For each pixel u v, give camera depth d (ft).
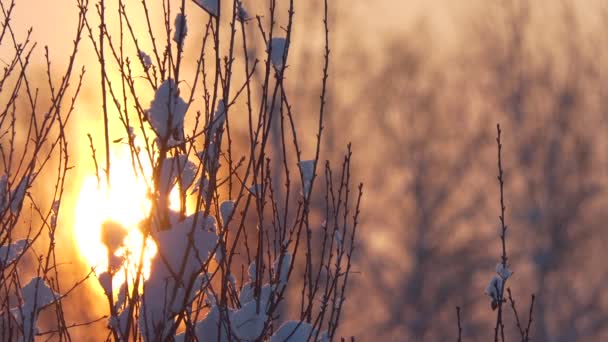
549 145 137.18
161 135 21.27
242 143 76.69
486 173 138.92
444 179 136.26
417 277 129.49
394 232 133.59
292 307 75.46
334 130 119.03
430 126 137.90
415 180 135.13
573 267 132.36
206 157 21.48
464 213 135.23
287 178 22.81
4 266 24.27
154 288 21.81
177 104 21.47
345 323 125.80
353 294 127.03
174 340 21.95
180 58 21.70
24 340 23.63
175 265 21.89
